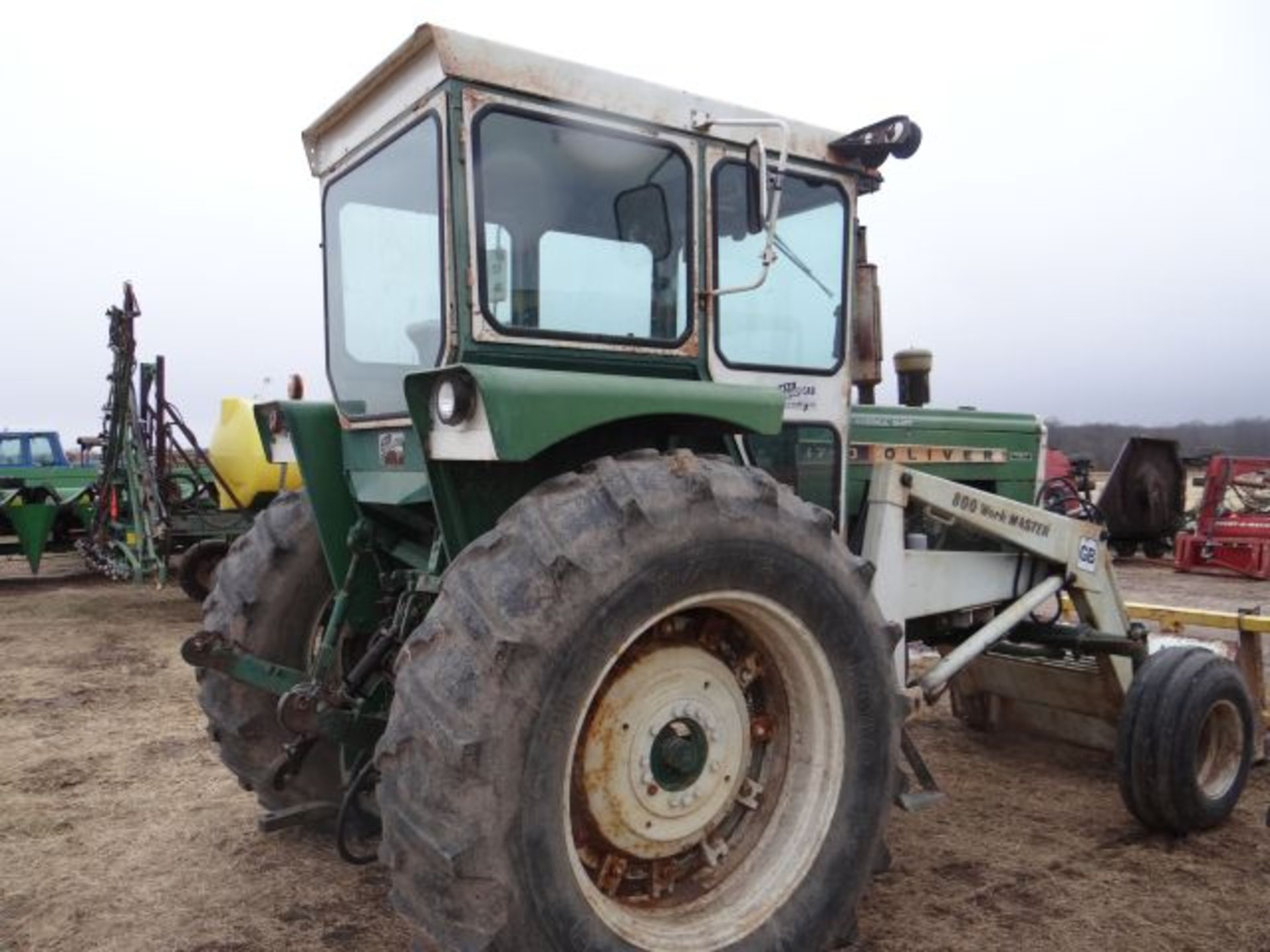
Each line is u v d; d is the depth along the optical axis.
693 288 2.98
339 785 3.49
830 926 2.57
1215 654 3.76
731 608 2.50
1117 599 4.17
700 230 2.98
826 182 3.34
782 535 2.51
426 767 2.06
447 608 2.18
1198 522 11.62
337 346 3.33
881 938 2.89
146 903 3.12
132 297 9.88
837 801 2.61
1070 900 3.13
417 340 2.80
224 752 3.42
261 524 3.60
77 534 12.09
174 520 9.55
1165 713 3.50
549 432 2.27
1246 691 3.78
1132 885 3.24
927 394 4.52
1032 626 4.12
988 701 4.75
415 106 2.69
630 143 2.83
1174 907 3.09
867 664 2.67
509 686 2.07
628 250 2.86
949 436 4.22
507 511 2.46
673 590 2.31
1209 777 3.71
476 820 2.03
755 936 2.44
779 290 3.25
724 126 2.94
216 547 9.38
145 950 2.84
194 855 3.47
